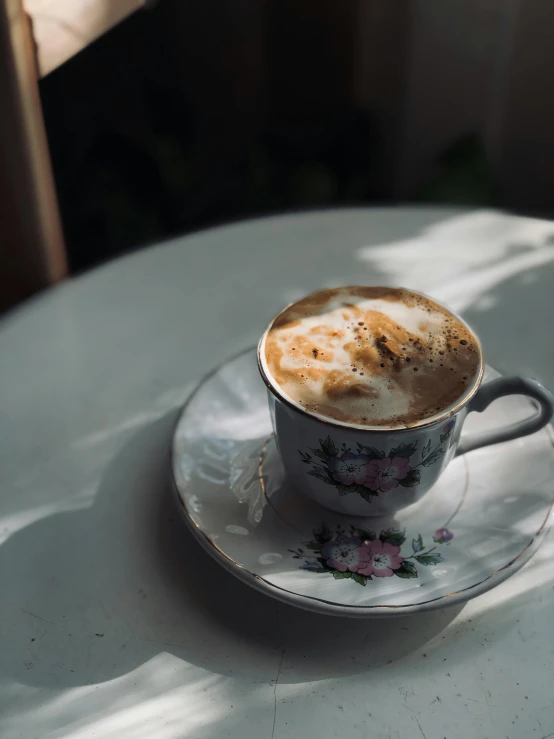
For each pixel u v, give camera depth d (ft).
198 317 1.51
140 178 2.97
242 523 1.09
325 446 1.02
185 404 1.23
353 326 1.11
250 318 1.50
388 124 2.99
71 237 2.89
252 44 2.89
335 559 1.05
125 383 1.38
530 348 1.40
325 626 1.02
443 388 1.03
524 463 1.17
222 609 1.04
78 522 1.15
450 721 0.92
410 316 1.13
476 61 2.71
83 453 1.25
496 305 1.50
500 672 0.97
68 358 1.43
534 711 0.93
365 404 1.01
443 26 2.65
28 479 1.21
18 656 0.99
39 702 0.95
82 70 2.83
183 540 1.13
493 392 1.08
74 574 1.08
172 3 2.79
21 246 1.75
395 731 0.92
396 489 1.06
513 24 2.59
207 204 3.17
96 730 0.92
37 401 1.34
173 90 3.02
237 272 1.61
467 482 1.15
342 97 2.97
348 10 2.72
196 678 0.97
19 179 1.66
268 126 3.13
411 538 1.08
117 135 2.91
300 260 1.63
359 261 1.62
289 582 1.00
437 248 1.65
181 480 1.13
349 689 0.96
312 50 2.86
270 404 1.07
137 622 1.03
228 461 1.18
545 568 1.09
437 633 1.01
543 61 2.65
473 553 1.04
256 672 0.98
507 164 2.97
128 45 2.86
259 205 2.93
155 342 1.45
